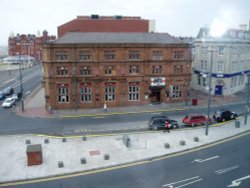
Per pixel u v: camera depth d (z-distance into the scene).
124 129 40.56
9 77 102.75
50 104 52.22
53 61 50.66
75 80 52.00
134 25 65.31
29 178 25.62
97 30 63.88
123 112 50.81
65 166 28.06
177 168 28.03
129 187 24.27
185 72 57.59
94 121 45.06
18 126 42.34
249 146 34.16
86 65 52.25
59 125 42.81
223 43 64.31
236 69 68.62
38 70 126.50
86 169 27.41
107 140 35.59
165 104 56.78
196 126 42.28
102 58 52.59
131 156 30.52
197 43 72.25
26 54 175.50
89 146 33.50
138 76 54.78
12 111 52.09
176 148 32.91
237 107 54.94
